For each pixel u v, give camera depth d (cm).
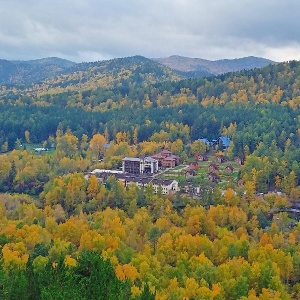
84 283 6244
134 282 9138
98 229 12525
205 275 9531
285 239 13025
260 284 9638
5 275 6594
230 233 12862
